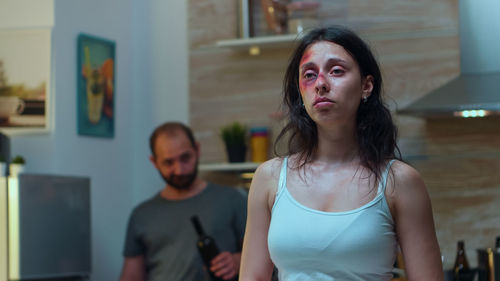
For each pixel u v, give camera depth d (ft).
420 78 11.07
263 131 11.24
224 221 9.78
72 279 9.63
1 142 9.18
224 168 11.17
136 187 12.26
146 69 12.35
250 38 11.37
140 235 10.03
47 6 10.88
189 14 12.03
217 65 11.86
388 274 3.89
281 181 4.10
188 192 10.07
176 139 9.83
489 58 10.84
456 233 10.79
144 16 12.40
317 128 4.17
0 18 11.00
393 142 4.17
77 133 11.17
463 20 10.96
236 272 9.40
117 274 11.80
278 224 3.95
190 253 9.67
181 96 12.24
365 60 4.07
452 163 10.87
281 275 3.99
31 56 10.85
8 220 8.89
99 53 11.62
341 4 11.34
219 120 11.79
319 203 3.93
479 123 10.82
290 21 11.05
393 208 3.93
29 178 9.06
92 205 11.39
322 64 3.96
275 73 11.60
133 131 12.29
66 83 11.02
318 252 3.80
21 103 10.82
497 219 10.68
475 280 9.93
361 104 4.13
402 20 11.18
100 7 11.73
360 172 3.97
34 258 9.03
